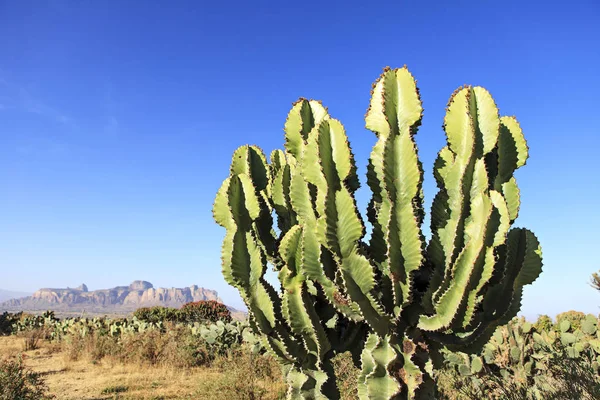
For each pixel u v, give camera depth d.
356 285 3.09
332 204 3.12
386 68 3.31
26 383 7.57
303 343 3.56
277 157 4.42
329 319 3.71
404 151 3.14
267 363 9.21
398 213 3.12
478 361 6.14
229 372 8.23
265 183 4.16
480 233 2.94
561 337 7.18
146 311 23.39
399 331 3.20
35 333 18.17
